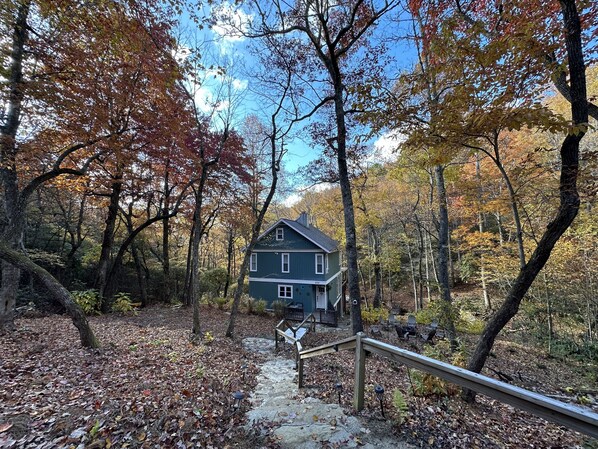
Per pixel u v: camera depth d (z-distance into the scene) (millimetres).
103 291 11477
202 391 3676
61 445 2203
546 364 8383
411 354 2436
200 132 8398
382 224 18688
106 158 9305
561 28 3945
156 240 20281
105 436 2363
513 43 3721
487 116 4078
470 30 4016
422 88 5102
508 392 1801
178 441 2457
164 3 5215
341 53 6598
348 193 6770
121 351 5203
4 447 2127
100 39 5457
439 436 2641
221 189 13805
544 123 3490
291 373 5270
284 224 18531
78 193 11422
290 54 8031
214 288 19797
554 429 3434
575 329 10227
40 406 2781
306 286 17797
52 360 4238
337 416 2965
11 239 5773
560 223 4102
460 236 17750
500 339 11211
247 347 7785
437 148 5066
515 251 11875
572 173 4020
